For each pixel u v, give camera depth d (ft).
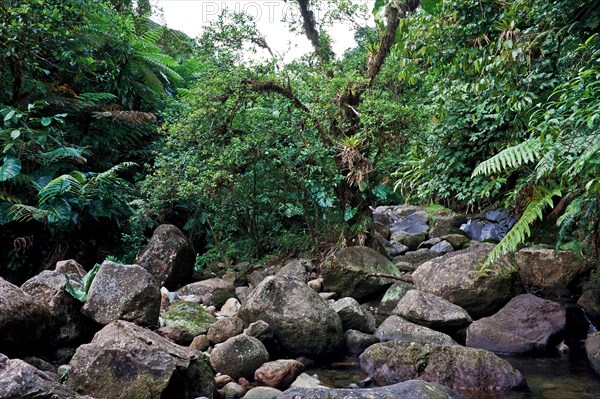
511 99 12.07
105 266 11.66
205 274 19.62
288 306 12.21
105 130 23.70
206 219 21.26
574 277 15.40
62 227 17.08
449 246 20.99
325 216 19.52
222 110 17.33
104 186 19.06
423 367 10.20
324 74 18.93
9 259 17.01
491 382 9.65
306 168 17.70
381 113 17.53
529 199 11.89
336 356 12.21
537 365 10.93
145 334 9.48
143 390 8.55
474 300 13.79
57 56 21.62
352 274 16.22
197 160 17.70
